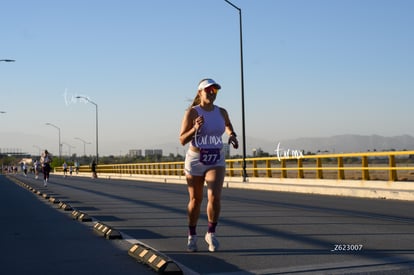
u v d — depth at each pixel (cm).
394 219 1214
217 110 745
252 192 2400
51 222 1259
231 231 1038
